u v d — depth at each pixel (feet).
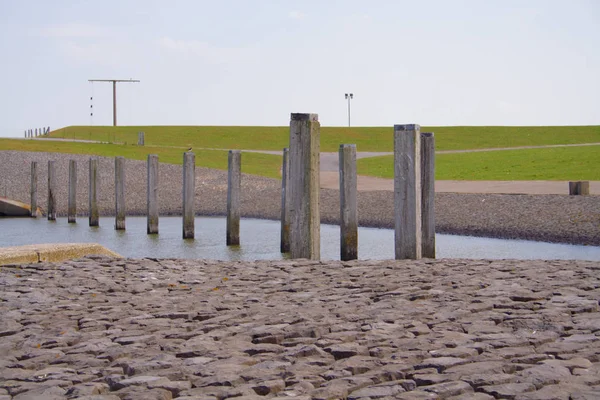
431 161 42.60
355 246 44.45
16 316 25.32
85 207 116.67
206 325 22.91
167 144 252.83
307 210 38.42
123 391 16.31
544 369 16.84
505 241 68.44
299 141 38.14
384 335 20.70
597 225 71.36
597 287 28.19
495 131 294.66
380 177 139.23
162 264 38.47
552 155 161.07
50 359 19.48
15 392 16.74
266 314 24.41
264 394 15.92
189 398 15.70
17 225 97.45
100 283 32.30
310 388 16.15
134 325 23.32
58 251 42.39
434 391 15.49
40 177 132.87
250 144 264.93
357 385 16.19
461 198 94.58
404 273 33.14
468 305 24.76
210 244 72.69
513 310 23.86
